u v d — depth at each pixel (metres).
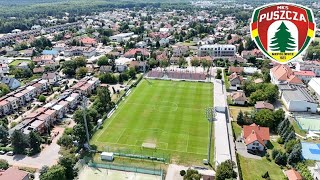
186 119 131.25
